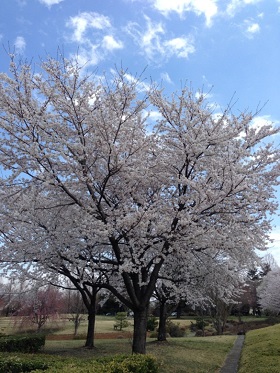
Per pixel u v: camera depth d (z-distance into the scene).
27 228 9.37
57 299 23.56
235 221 9.23
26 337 13.17
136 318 9.18
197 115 9.98
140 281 9.45
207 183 9.45
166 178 9.98
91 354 12.58
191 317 42.00
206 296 18.33
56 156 8.16
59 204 9.11
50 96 8.70
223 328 30.97
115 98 8.83
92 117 8.60
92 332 14.73
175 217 9.03
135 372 6.30
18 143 8.37
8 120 8.38
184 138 9.55
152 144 9.57
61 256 9.23
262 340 16.80
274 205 9.56
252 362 11.12
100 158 9.30
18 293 12.53
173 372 9.97
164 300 17.73
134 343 8.98
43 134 8.18
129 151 9.02
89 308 14.75
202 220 9.45
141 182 9.68
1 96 8.31
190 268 11.37
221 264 11.57
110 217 8.84
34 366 7.45
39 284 11.96
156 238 9.25
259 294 44.66
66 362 6.92
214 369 11.17
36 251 9.13
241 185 8.92
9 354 10.31
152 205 9.17
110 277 12.00
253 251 9.94
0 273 10.05
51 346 15.58
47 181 8.05
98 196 9.58
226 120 10.24
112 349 14.01
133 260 9.05
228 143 9.55
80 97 8.84
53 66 8.83
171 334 25.17
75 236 9.10
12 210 8.96
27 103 8.52
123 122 8.85
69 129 8.91
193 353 14.22
